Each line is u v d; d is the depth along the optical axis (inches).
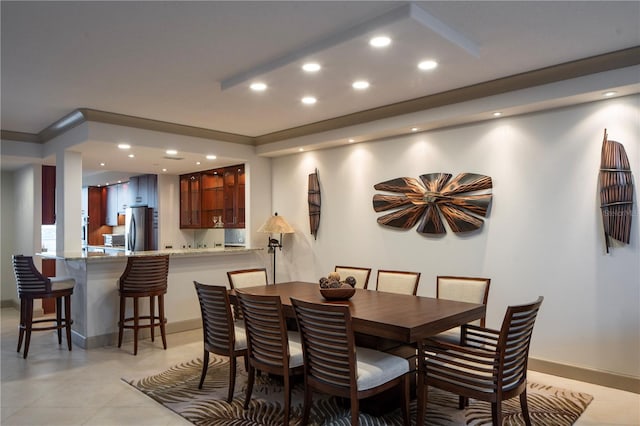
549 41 118.0
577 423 114.5
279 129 221.8
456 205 173.0
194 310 221.9
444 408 123.6
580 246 144.3
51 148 221.9
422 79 145.1
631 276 134.3
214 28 108.6
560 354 148.3
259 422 115.3
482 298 141.3
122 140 193.0
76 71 137.0
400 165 192.9
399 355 126.0
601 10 101.1
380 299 138.8
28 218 259.4
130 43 116.8
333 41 114.0
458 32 112.4
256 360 120.8
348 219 213.8
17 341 197.2
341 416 118.2
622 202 134.6
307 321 105.9
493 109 151.8
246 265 242.5
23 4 95.3
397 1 96.8
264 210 251.8
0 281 277.4
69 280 185.2
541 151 152.6
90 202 402.9
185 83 149.7
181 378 148.0
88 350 182.4
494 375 95.7
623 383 135.6
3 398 131.9
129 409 124.0
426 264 183.5
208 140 224.8
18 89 154.3
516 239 158.2
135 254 199.2
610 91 130.6
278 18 103.7
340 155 217.9
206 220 293.6
